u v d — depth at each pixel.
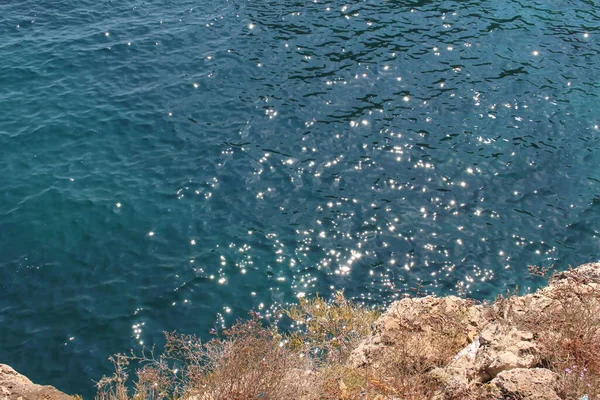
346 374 8.15
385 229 14.27
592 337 6.95
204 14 23.80
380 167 16.12
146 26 22.92
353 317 12.00
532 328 7.44
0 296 12.62
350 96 18.91
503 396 6.30
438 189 15.41
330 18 23.31
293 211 14.79
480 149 16.72
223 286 12.91
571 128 17.56
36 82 19.61
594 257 13.49
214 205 14.98
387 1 24.55
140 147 16.94
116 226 14.34
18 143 16.95
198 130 17.56
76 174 15.92
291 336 11.66
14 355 11.42
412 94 18.98
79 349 11.57
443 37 22.05
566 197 15.12
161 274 13.15
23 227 14.28
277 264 13.43
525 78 19.77
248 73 20.12
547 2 24.77
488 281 13.00
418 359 7.89
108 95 19.05
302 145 16.92
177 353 11.44
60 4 24.53
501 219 14.51
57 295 12.69
